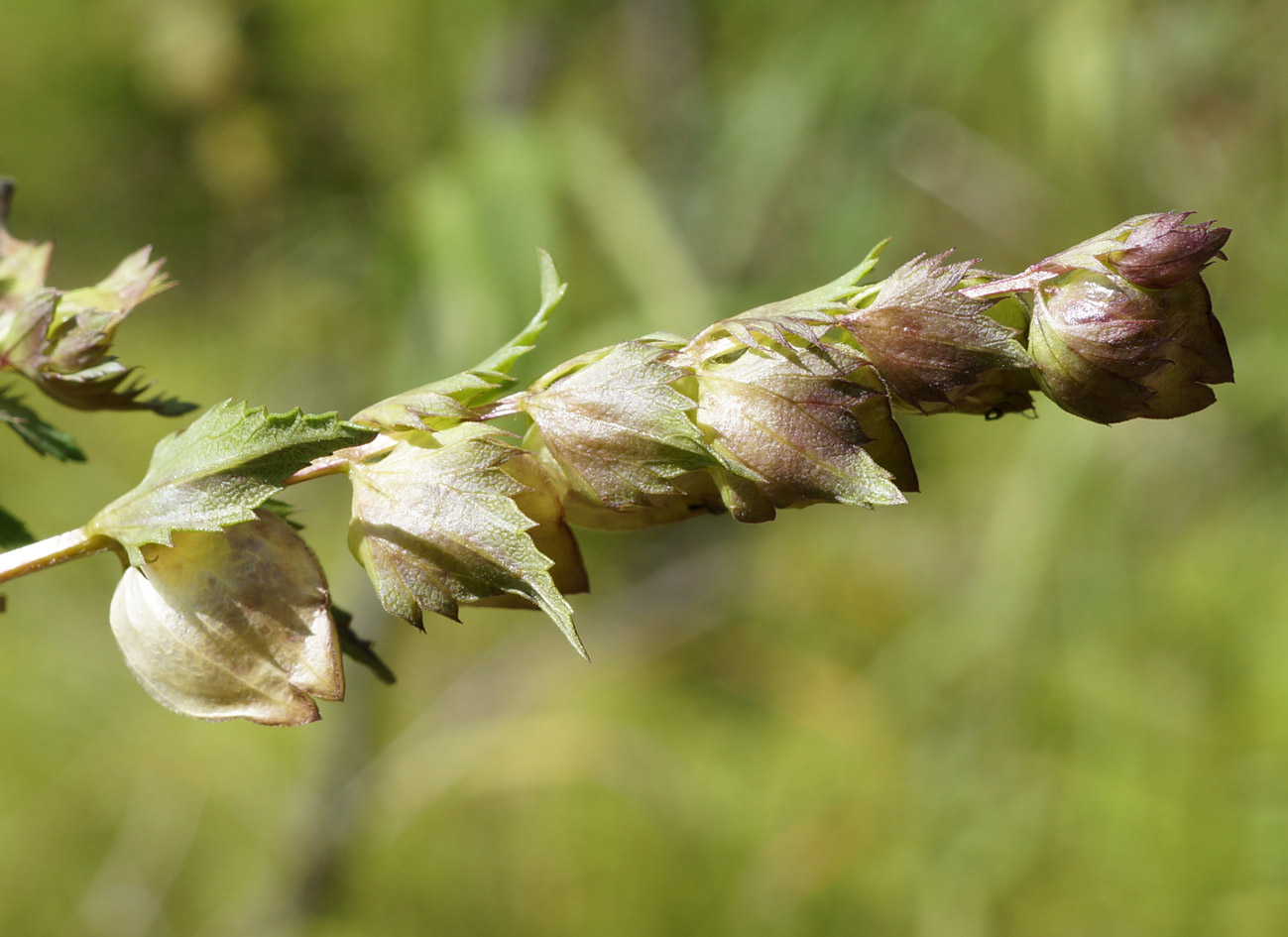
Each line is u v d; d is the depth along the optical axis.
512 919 0.85
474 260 0.65
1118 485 0.75
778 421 0.27
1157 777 0.75
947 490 0.93
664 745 0.90
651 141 0.82
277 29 0.80
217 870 0.88
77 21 0.87
